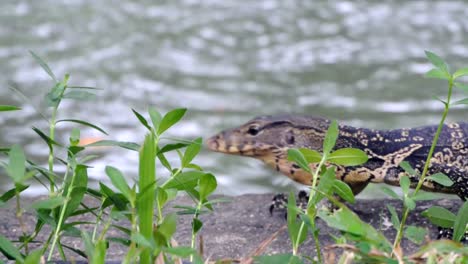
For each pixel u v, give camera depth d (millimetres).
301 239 5605
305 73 17562
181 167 5770
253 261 5656
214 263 5742
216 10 21922
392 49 18906
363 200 9406
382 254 5094
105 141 5656
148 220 5121
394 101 15945
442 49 18812
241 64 18109
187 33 20000
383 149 8992
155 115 5527
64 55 18469
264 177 12797
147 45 19156
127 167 13180
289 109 15562
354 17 21266
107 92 16375
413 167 8898
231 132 9375
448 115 15195
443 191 8906
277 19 21109
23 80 16969
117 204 5551
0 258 6980
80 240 7848
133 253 4949
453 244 5105
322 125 9180
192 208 5871
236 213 9000
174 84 16875
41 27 20422
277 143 9156
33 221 8531
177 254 4840
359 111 15430
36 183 12328
